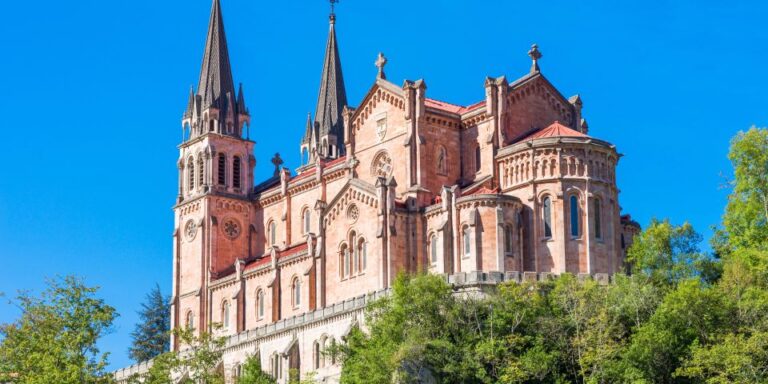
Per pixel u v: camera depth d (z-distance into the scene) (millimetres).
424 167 150750
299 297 160000
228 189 182750
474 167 153250
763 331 117375
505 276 131500
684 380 117562
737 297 120750
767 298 118312
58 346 127000
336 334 141000
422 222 147250
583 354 119250
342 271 152250
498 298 125062
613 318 122250
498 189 147750
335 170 169000
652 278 127438
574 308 122875
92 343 130375
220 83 185875
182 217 183875
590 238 141750
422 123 152000
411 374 121250
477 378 119625
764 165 135750
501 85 151500
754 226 134750
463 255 141875
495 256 140125
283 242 176000
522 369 118938
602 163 144625
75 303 131625
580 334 120875
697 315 119688
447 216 143250
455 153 154500
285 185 177000
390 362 119062
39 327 130750
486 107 151750
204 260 178500
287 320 148375
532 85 155375
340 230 153250
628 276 135375
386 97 156125
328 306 143625
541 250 142375
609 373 117500
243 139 185125
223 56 188125
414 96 152500
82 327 130250
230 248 180625
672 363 117875
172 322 181375
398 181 153125
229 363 155625
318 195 171375
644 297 122875
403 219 147375
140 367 171750
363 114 159750
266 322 164125
